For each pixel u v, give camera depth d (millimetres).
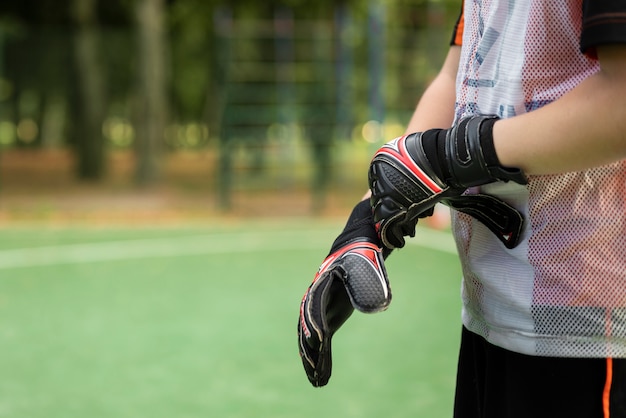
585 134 1087
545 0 1235
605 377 1274
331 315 1321
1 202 13273
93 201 13469
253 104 15438
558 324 1292
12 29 16719
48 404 4078
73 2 16422
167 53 21719
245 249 8797
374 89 12023
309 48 15055
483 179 1207
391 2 15109
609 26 1055
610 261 1269
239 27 17859
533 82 1258
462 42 1490
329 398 4121
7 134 27844
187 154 32688
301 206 13000
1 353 4961
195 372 4578
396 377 4434
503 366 1393
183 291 6703
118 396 4195
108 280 7137
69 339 5273
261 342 5188
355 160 21609
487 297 1393
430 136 1259
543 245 1292
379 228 1316
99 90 16875
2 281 7086
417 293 6504
